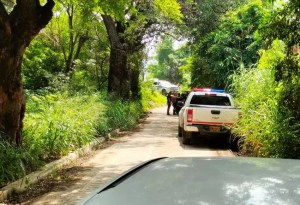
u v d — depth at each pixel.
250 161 2.60
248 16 23.08
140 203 1.91
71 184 8.78
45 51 26.70
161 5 22.36
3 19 9.09
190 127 14.20
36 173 9.14
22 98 9.81
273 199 1.84
